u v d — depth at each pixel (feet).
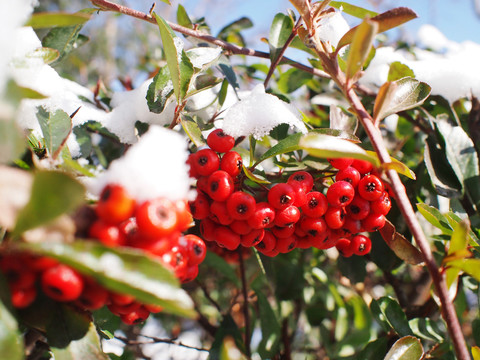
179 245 0.35
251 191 0.50
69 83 0.70
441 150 0.58
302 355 0.90
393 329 0.54
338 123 0.53
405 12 0.42
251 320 0.79
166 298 0.28
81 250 0.28
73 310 0.35
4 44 0.28
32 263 0.30
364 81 0.71
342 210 0.46
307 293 0.87
